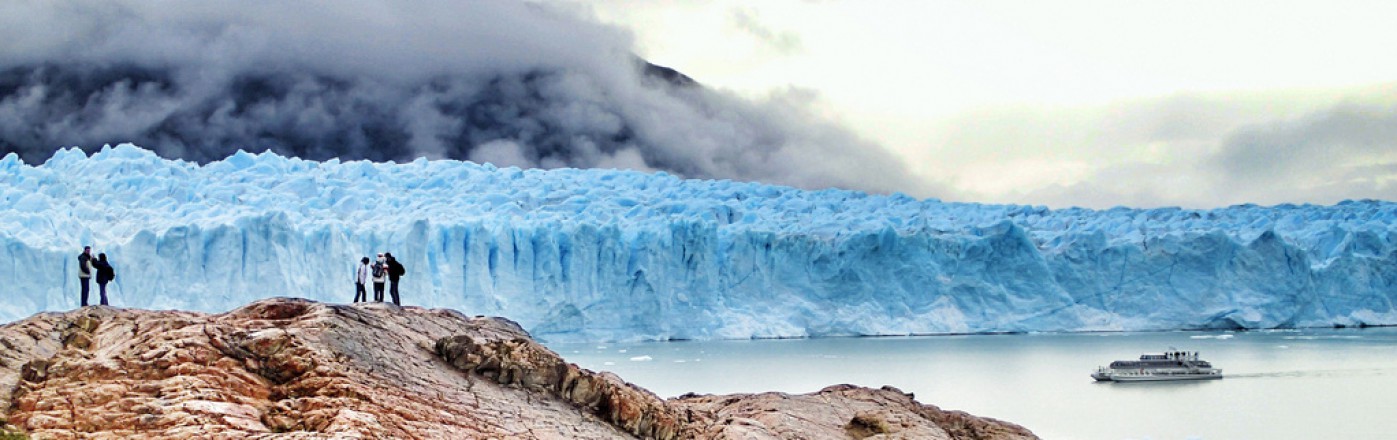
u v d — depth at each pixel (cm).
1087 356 8006
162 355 1953
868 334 8488
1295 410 5809
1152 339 9000
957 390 6444
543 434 2050
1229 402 6072
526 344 2286
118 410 1797
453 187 9250
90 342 2092
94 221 7106
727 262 8338
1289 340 8931
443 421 1969
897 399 3034
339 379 1983
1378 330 9419
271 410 1886
